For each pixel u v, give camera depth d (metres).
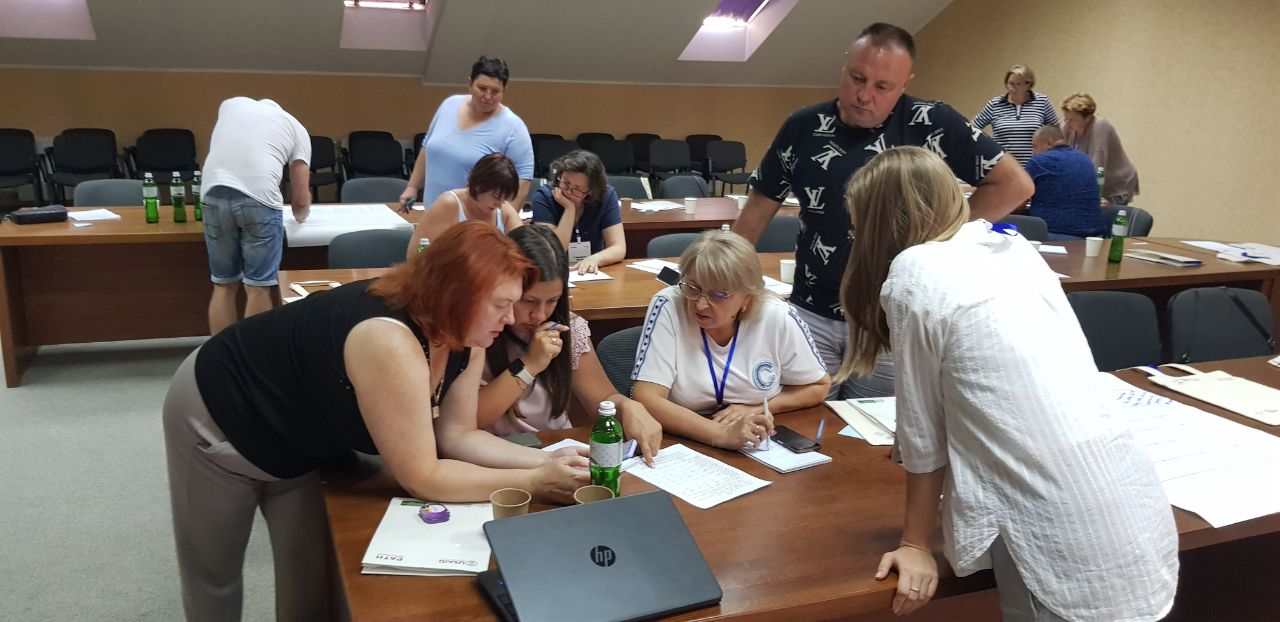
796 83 9.54
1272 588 2.05
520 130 4.05
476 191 3.10
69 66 7.17
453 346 1.38
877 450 1.81
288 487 1.67
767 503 1.56
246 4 6.95
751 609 1.23
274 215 3.71
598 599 1.18
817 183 2.46
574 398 2.80
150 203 4.05
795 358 2.00
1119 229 3.76
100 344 4.45
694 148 8.96
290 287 2.96
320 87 7.92
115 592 2.31
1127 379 2.31
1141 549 1.22
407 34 7.86
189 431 1.53
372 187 4.99
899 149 1.44
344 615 1.56
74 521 2.67
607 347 2.36
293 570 1.73
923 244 1.33
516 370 1.83
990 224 1.40
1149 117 6.97
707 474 1.67
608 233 3.69
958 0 8.66
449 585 1.26
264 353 1.47
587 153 3.50
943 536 1.38
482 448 1.58
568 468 1.46
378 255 3.45
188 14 6.93
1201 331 2.88
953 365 1.23
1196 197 6.74
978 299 1.22
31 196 7.19
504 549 1.21
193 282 4.28
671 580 1.23
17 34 6.79
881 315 1.46
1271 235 6.29
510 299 1.33
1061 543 1.20
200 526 1.62
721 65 8.98
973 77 8.59
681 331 1.98
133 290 4.17
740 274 1.82
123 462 3.09
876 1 8.57
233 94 7.69
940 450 1.30
